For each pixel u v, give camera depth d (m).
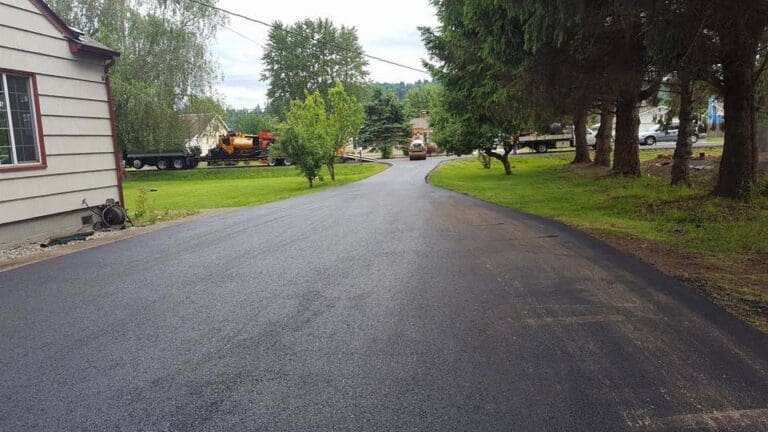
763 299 4.64
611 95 14.89
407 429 2.66
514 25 10.30
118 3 33.97
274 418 2.79
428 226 9.16
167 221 11.98
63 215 10.24
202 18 36.09
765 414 2.74
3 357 3.70
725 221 8.73
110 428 2.73
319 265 6.25
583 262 6.12
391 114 59.16
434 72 23.16
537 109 17.05
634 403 2.88
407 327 4.09
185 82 35.81
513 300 4.70
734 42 8.62
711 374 3.20
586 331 3.93
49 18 9.93
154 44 35.19
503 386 3.09
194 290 5.29
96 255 7.32
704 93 15.18
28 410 2.94
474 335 3.89
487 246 7.20
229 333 4.05
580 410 2.81
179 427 2.72
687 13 7.25
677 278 5.36
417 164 40.22
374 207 12.64
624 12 7.80
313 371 3.35
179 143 37.25
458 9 10.88
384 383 3.16
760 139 22.34
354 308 4.58
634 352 3.54
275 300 4.87
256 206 14.55
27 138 9.56
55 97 10.08
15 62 9.21
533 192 15.95
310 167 24.84
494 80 18.44
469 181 22.06
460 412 2.81
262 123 93.12
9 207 9.00
